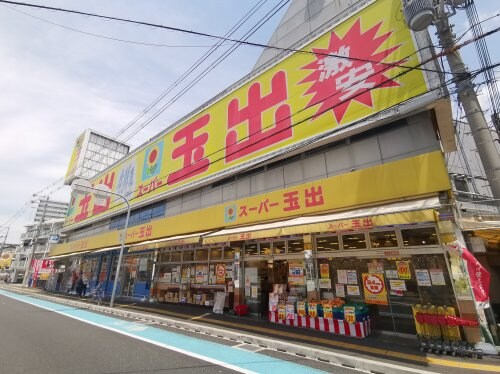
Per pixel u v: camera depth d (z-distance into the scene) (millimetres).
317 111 9523
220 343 6953
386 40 8258
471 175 12977
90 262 24844
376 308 7672
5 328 8688
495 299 9367
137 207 18766
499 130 8258
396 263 7551
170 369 5008
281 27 13773
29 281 35625
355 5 9445
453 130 8109
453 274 6363
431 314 6023
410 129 7727
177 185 15242
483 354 5406
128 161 21109
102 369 4984
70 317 11039
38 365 5199
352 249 8391
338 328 7551
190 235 12180
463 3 7570
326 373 4855
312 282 8898
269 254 10602
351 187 8070
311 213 8859
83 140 32219
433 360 5281
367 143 8531
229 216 11602
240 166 11789
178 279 14961
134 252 19422
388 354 5656
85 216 25797
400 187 7109
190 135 15375
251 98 12227
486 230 6832
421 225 7289
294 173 10211
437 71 6574
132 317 11078
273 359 5645
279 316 9039
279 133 10547
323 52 9906
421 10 6621
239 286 11305
